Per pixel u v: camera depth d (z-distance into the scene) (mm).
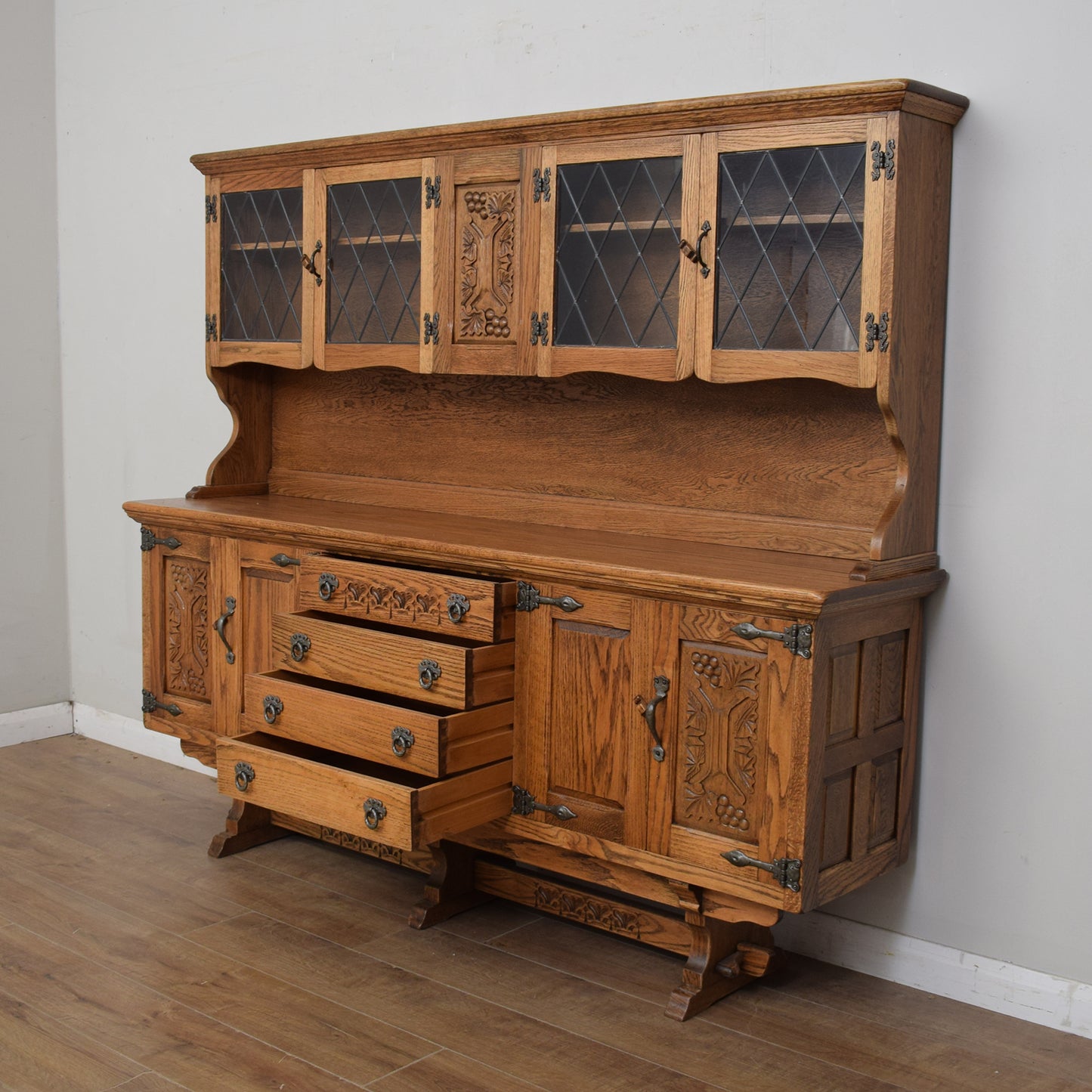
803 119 2494
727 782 2492
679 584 2477
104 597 4492
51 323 4516
